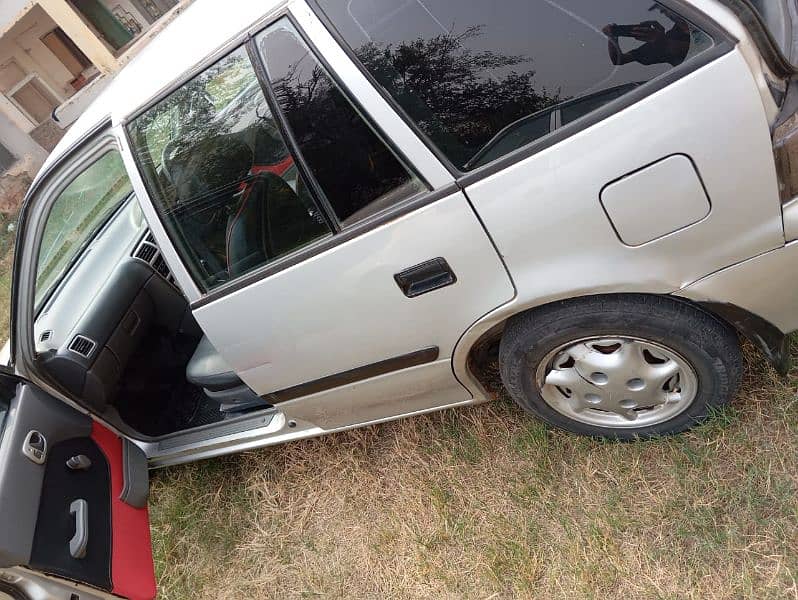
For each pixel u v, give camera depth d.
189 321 3.29
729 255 1.58
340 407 2.33
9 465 2.11
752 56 1.44
